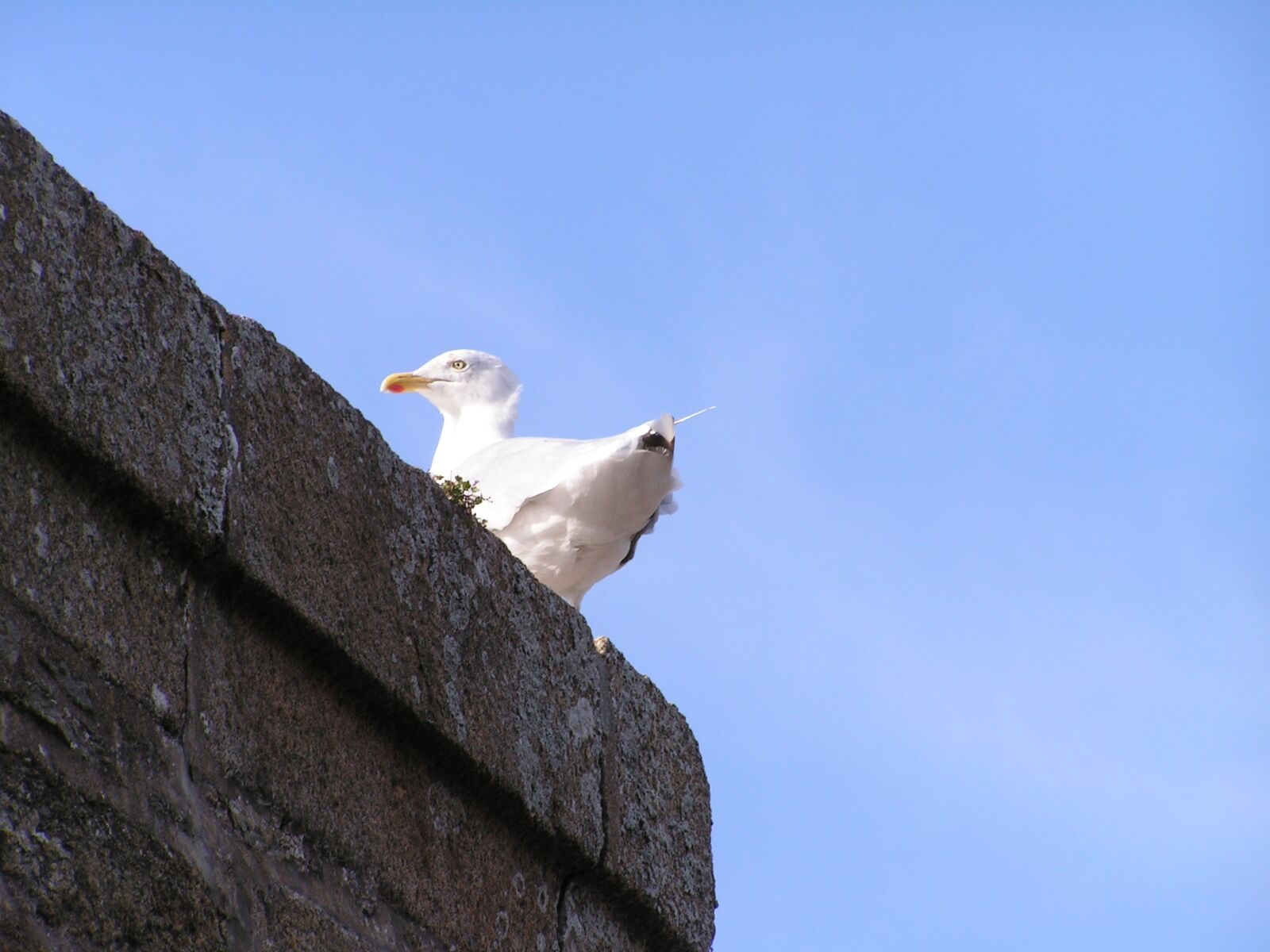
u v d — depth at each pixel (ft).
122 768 23.63
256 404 26.86
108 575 24.14
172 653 24.88
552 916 31.60
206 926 24.11
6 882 21.58
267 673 26.45
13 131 23.68
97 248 24.59
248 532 25.94
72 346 23.77
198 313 26.21
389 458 29.66
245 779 25.68
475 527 31.65
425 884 28.63
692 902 34.78
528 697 31.53
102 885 22.77
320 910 26.25
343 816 27.27
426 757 29.22
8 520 22.85
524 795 30.58
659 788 34.83
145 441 24.54
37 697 22.72
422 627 29.17
